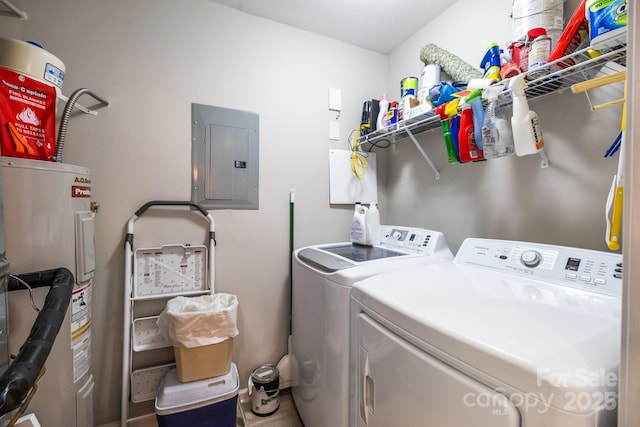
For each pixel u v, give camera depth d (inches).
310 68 77.6
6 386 21.0
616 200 31.1
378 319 34.3
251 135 70.6
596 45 32.5
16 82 39.1
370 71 86.3
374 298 35.2
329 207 80.9
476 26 60.5
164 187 62.5
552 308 29.5
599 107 35.1
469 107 48.1
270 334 73.5
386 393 32.4
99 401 57.2
